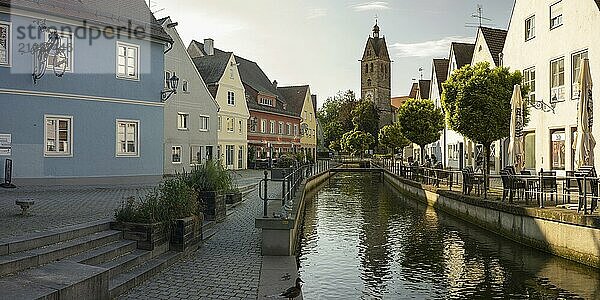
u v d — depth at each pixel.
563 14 23.39
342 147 92.56
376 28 124.50
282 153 58.81
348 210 23.86
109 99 24.56
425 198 26.66
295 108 75.62
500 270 11.84
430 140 41.66
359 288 10.35
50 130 22.81
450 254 13.70
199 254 11.30
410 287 10.46
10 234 9.04
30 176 22.19
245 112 53.78
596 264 11.77
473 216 18.83
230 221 15.98
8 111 21.56
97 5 24.59
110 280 8.41
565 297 9.77
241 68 66.12
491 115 21.23
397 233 17.14
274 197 23.11
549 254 13.52
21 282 6.75
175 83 26.84
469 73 22.27
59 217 11.71
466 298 9.70
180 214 11.14
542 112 25.22
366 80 123.12
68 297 6.55
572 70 22.80
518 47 27.91
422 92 60.94
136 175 25.62
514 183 16.14
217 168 16.67
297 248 14.55
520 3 27.62
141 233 10.06
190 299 8.00
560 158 23.84
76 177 23.52
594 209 13.18
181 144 39.03
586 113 14.39
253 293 8.37
